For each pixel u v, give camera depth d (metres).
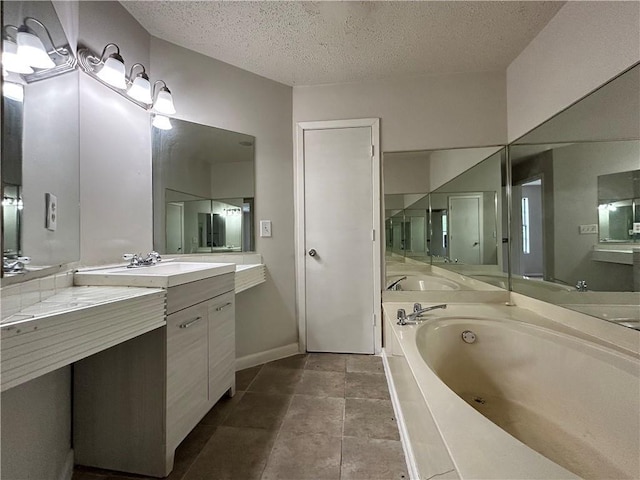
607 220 1.26
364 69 2.13
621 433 1.04
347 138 2.31
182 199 1.86
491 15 1.60
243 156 2.13
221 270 1.53
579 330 1.41
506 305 2.04
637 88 1.13
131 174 1.59
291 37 1.80
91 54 1.34
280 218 2.28
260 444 1.29
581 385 1.20
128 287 1.12
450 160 2.22
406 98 2.25
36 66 0.96
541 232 1.74
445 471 0.68
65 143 1.14
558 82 1.59
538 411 1.35
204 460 1.19
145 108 1.69
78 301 0.88
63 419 1.11
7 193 0.80
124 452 1.13
